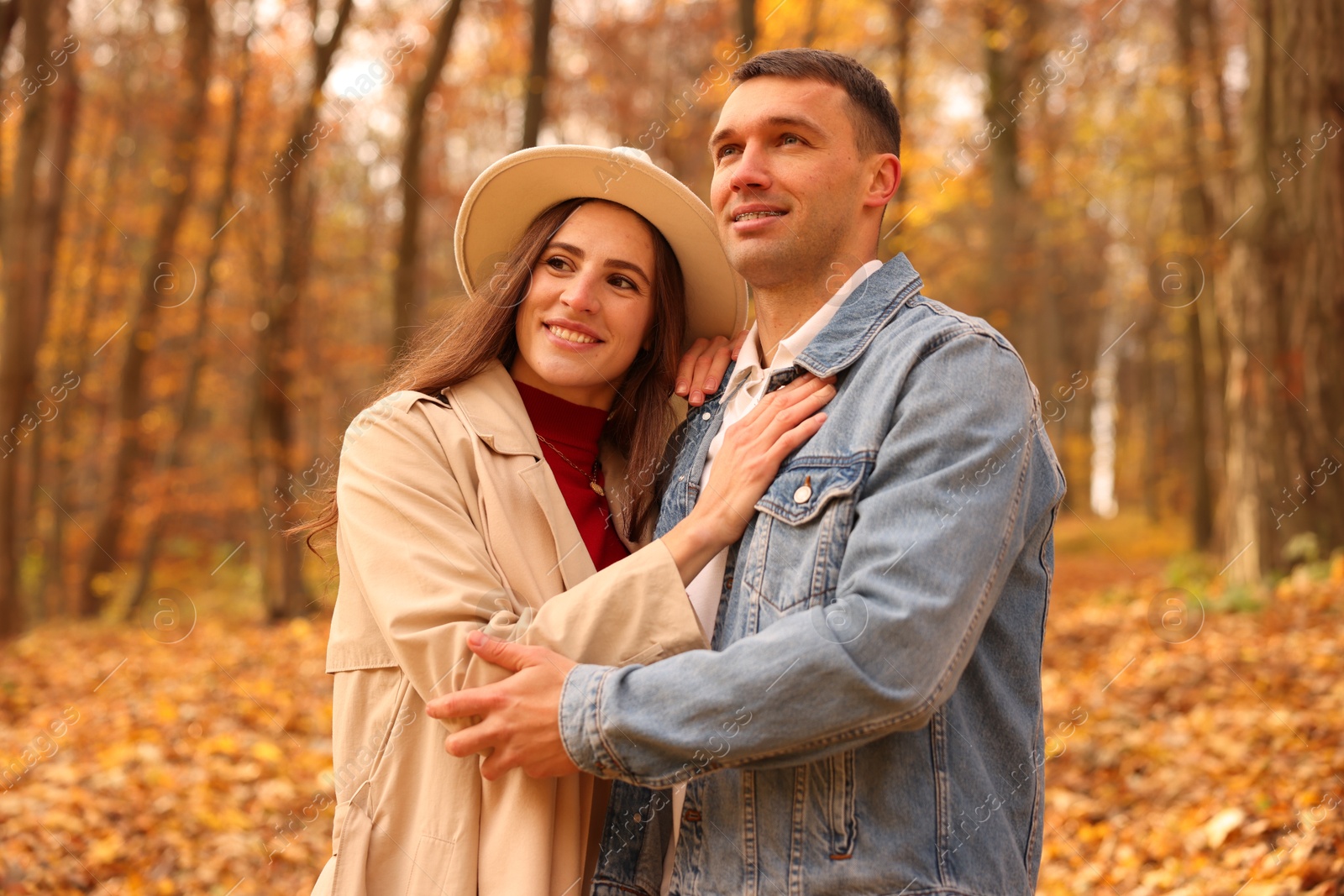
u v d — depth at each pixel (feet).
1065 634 26.12
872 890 4.94
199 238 54.65
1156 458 83.20
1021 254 49.42
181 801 15.10
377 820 5.59
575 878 5.56
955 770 5.12
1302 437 26.53
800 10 45.03
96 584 54.54
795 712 4.70
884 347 5.49
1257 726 16.21
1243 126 27.99
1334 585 23.89
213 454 71.56
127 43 55.42
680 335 6.90
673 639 5.29
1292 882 11.10
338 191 57.57
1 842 13.28
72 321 59.62
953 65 53.16
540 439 6.64
